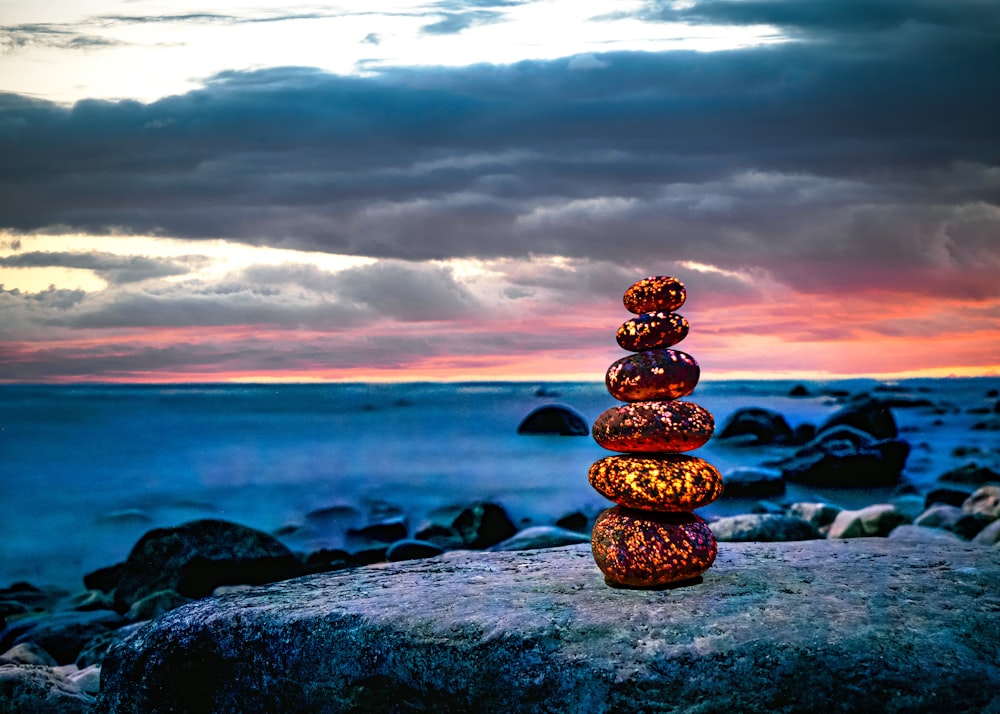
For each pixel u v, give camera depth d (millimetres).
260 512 15102
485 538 11641
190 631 3957
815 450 17797
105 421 31984
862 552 4902
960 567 4512
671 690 3297
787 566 4539
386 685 3615
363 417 33969
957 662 3379
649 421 4062
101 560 12031
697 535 4094
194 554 8820
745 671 3328
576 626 3621
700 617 3688
